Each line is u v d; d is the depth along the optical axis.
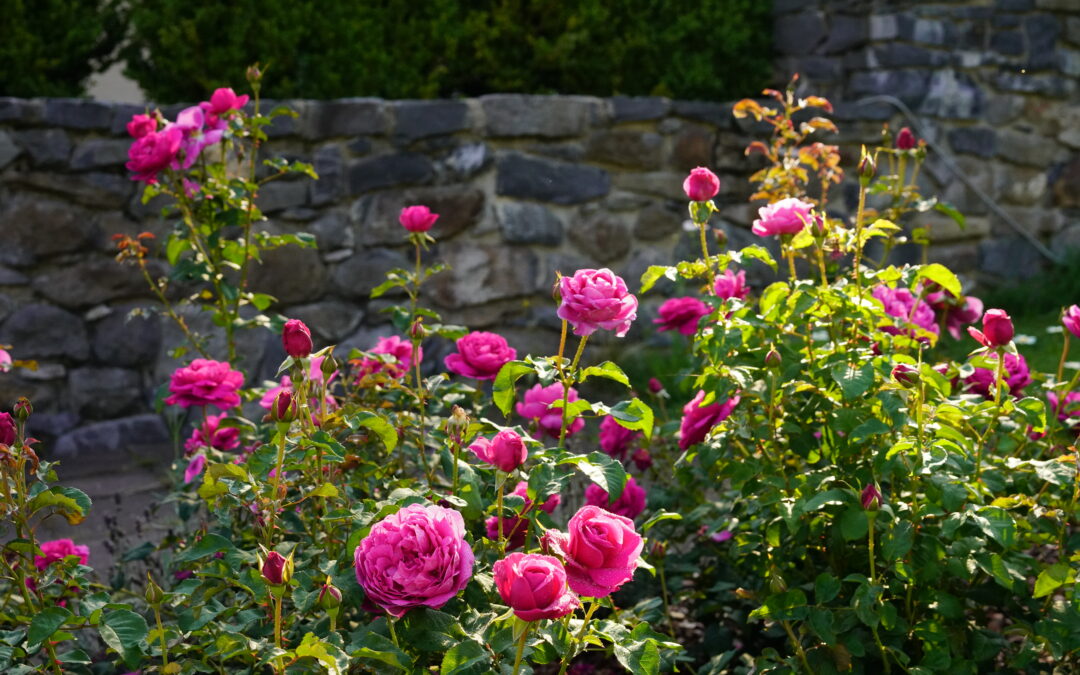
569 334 5.75
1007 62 6.57
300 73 5.41
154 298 5.10
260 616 1.74
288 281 5.24
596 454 1.73
